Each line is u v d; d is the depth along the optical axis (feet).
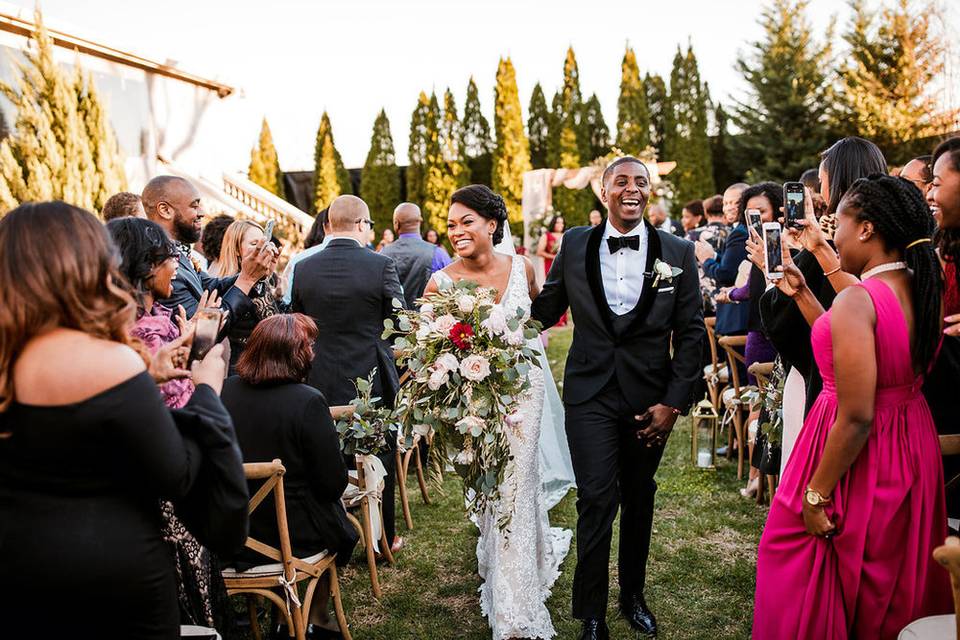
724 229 20.31
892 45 64.34
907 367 5.86
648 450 8.87
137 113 34.32
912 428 5.96
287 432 8.20
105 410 4.25
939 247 7.15
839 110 64.34
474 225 8.94
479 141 65.36
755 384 14.58
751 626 9.15
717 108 69.31
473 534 12.57
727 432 17.81
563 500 13.96
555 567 10.67
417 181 64.23
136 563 4.50
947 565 4.30
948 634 5.37
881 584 5.95
